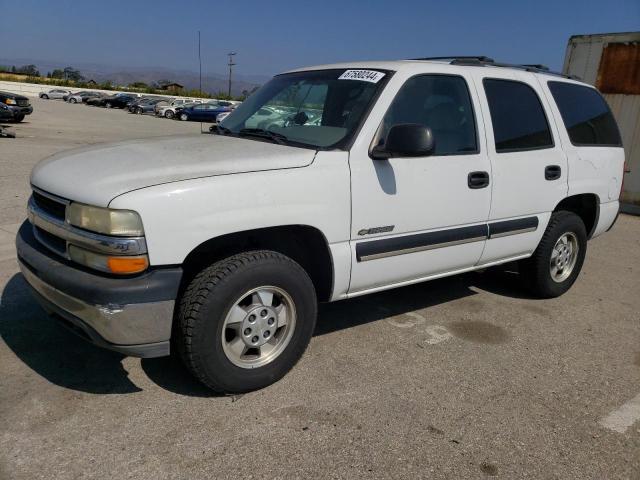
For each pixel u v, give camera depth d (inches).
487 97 158.7
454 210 148.6
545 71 190.5
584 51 396.8
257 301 118.4
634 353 156.8
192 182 106.0
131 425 108.7
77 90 2246.6
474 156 152.1
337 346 149.8
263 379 122.4
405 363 141.9
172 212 102.8
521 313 183.3
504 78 165.9
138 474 95.3
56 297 109.3
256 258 115.6
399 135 121.6
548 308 189.6
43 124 904.9
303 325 126.6
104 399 117.3
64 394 118.3
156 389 122.3
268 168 116.1
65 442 102.5
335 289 131.2
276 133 139.9
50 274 108.8
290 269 120.6
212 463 99.1
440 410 120.6
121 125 1058.7
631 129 380.8
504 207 163.0
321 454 103.3
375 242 134.0
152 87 2928.2
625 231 327.6
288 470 98.5
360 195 128.0
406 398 124.7
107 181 106.0
